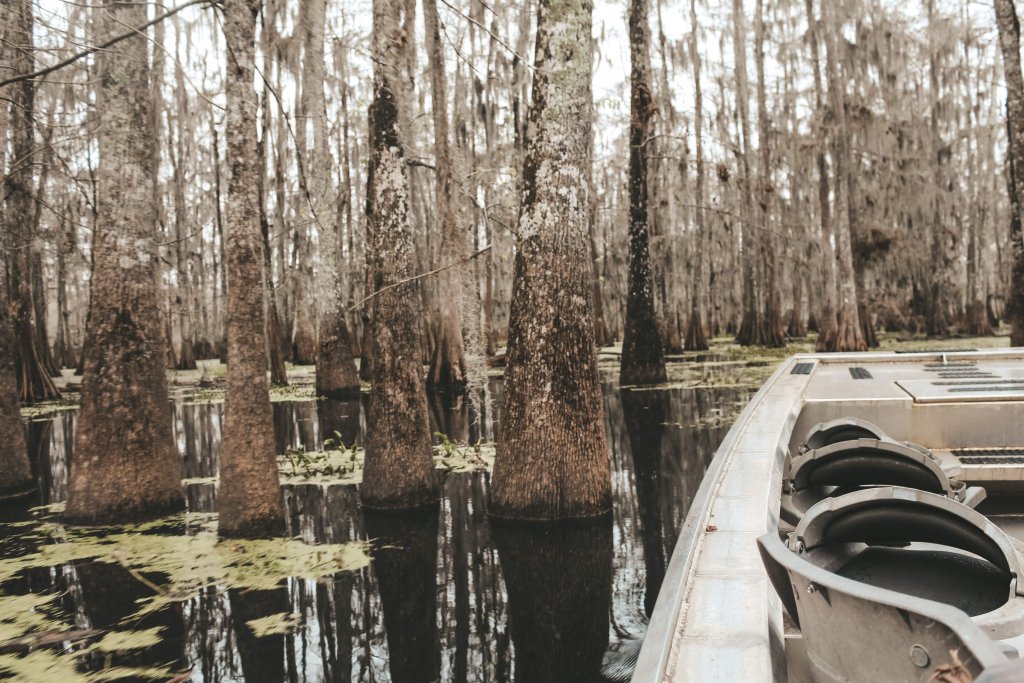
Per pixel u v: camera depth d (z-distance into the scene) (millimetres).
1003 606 1596
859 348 23516
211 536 6797
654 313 18109
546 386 7117
